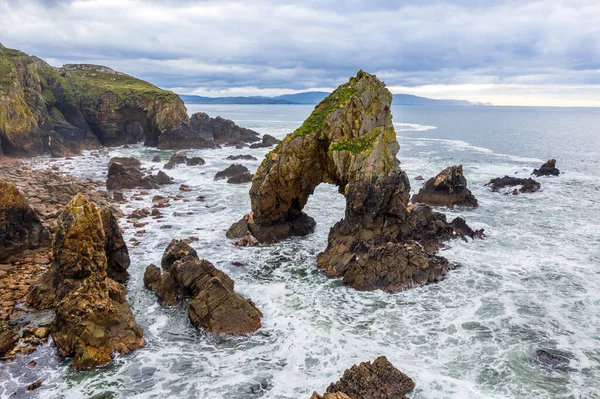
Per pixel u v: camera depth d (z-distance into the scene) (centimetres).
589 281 3192
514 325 2605
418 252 3197
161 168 7612
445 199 5166
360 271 3094
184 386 2053
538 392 2025
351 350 2334
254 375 2134
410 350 2341
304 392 2012
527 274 3303
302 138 3709
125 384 2059
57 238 2539
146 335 2466
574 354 2327
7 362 2175
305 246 3866
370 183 3478
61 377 2089
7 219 3331
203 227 4369
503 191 5959
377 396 1922
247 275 3281
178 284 2836
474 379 2108
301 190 3944
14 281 2988
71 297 2281
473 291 3025
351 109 3616
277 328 2544
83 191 5472
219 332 2469
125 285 3052
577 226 4469
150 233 4172
